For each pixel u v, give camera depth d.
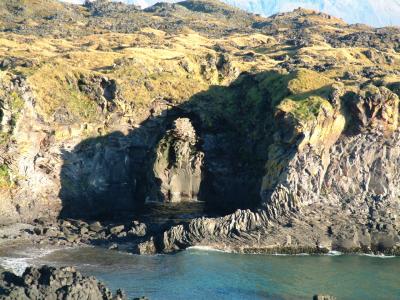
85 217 116.25
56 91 121.50
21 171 111.62
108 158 123.88
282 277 86.06
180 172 124.88
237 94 139.50
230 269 88.44
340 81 119.25
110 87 126.12
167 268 87.69
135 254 94.00
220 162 126.50
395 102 105.50
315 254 97.94
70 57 141.75
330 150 105.81
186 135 124.44
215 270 87.69
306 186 102.88
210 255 94.62
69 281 62.75
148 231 103.56
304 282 84.31
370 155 105.62
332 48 176.50
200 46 188.25
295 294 79.31
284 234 98.62
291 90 120.06
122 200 123.88
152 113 131.25
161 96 133.00
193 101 135.25
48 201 114.56
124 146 126.25
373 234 100.31
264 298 77.44
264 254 96.88
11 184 110.25
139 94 130.38
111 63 141.12
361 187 105.00
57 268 65.06
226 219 99.25
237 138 130.25
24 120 112.38
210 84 142.88
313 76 123.75
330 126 105.19
